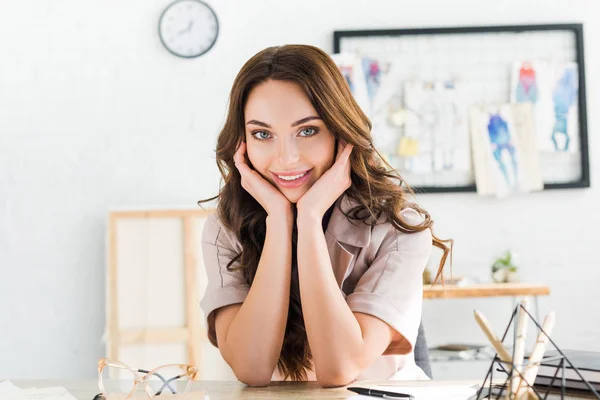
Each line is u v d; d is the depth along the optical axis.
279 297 1.21
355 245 1.32
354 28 3.52
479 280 3.31
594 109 3.52
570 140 3.48
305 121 1.19
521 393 0.75
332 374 1.14
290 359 1.34
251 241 1.35
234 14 3.53
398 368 1.36
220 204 1.37
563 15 3.52
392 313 1.22
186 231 3.14
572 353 1.00
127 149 3.52
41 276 3.48
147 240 3.14
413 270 1.28
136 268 3.12
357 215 1.33
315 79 1.19
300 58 1.19
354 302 1.23
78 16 3.53
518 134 3.48
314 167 1.23
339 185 1.24
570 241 3.50
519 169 3.47
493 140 3.47
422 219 1.38
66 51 3.53
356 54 3.49
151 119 3.53
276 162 1.21
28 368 3.46
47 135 3.52
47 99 3.52
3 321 3.47
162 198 3.51
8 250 3.49
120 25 3.54
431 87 3.48
